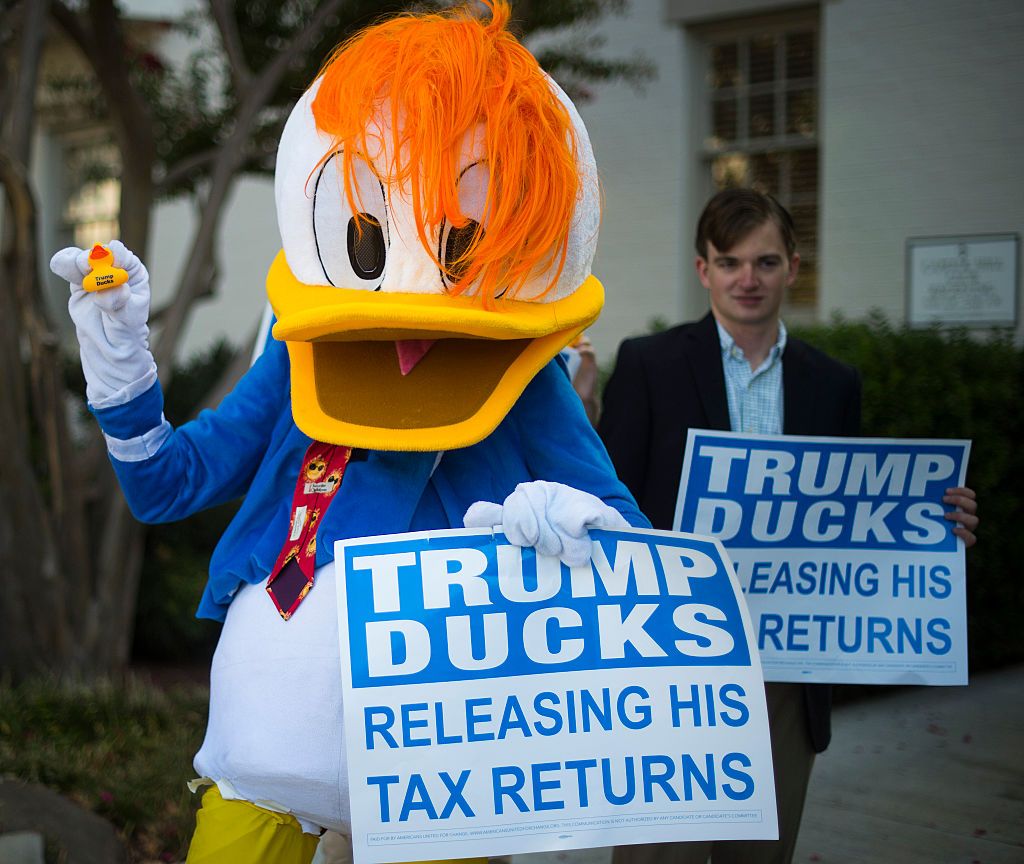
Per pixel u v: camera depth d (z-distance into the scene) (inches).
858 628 120.0
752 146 387.5
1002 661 275.0
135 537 236.4
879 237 358.3
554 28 311.1
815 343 263.9
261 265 488.4
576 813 81.0
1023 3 336.5
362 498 88.3
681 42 390.6
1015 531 264.7
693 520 119.0
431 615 81.7
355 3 277.7
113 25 242.7
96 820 163.6
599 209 90.4
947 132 347.9
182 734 204.1
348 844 123.0
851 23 360.5
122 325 86.0
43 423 221.0
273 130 297.4
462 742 80.6
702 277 131.7
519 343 87.7
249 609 89.7
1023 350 278.4
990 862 165.3
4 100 221.1
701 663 84.9
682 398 124.4
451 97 80.6
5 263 215.5
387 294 83.0
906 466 120.1
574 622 83.4
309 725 84.7
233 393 98.6
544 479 92.7
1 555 215.5
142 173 255.1
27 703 203.9
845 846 171.6
